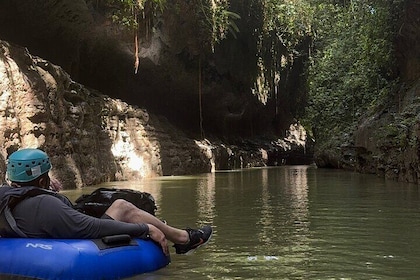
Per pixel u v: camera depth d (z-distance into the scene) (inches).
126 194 173.6
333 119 1000.2
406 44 652.7
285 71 1264.8
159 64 826.2
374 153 669.9
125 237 144.3
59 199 146.0
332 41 1109.7
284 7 1149.1
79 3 628.1
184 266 157.4
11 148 412.5
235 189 480.7
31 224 141.0
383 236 211.9
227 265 159.6
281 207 321.1
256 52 1071.0
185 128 994.1
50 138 470.9
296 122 1439.5
